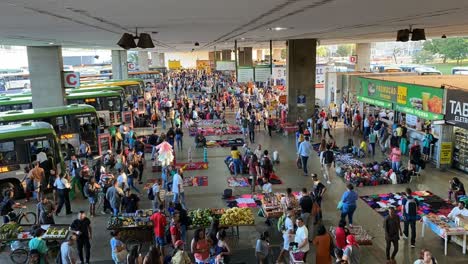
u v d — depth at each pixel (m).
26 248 12.03
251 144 26.61
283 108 31.38
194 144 27.08
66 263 10.55
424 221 13.12
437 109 19.11
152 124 34.16
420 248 12.57
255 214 15.23
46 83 26.03
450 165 20.39
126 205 13.90
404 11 9.45
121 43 11.20
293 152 24.47
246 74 30.55
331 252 10.66
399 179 18.42
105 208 15.83
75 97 30.77
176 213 12.16
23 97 31.47
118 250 10.93
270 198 14.66
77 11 8.03
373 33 21.91
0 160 17.77
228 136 29.44
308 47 29.92
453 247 12.55
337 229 11.35
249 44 39.44
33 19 9.55
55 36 16.52
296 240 10.91
